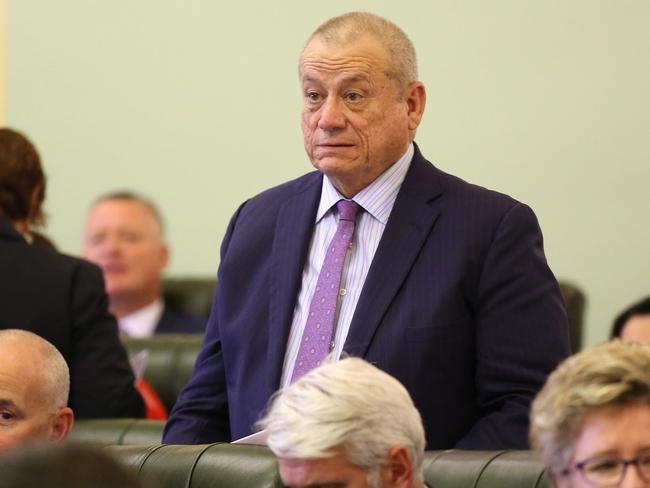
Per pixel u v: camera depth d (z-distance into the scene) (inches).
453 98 637.9
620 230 617.9
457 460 273.3
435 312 319.6
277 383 327.0
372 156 327.6
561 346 321.4
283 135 680.4
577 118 622.5
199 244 695.7
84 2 712.4
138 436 366.9
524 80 629.3
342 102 326.0
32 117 719.1
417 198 332.8
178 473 287.9
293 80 677.9
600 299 620.7
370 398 235.5
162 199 701.9
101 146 710.5
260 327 336.8
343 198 337.4
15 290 415.2
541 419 224.4
